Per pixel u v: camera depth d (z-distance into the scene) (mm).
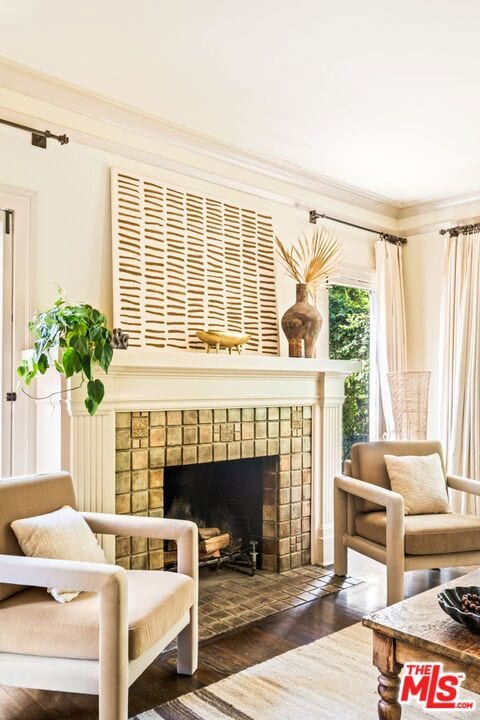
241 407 3463
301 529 3789
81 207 3119
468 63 2680
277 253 4055
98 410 2746
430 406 4844
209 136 3486
